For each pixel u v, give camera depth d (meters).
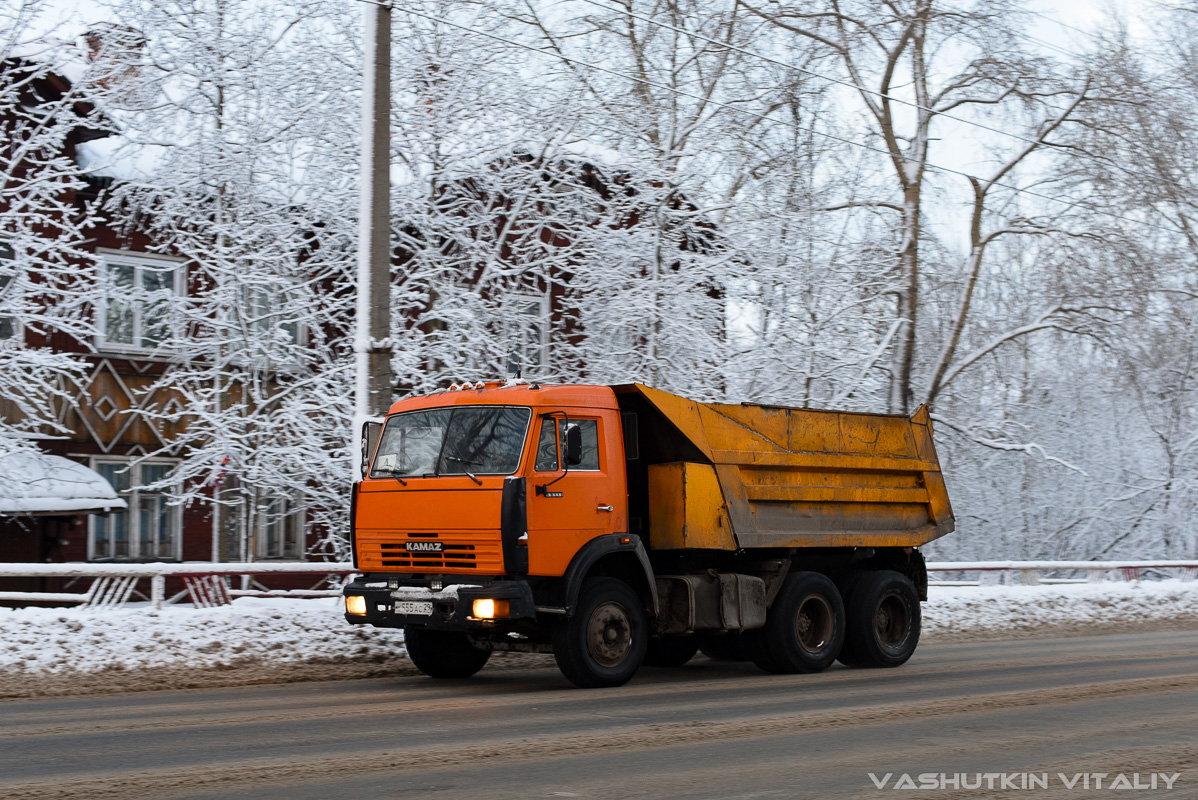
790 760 6.87
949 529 14.63
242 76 17.39
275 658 12.21
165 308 17.88
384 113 12.91
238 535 19.75
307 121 17.50
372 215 12.74
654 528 11.77
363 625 13.02
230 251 16.97
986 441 24.72
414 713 8.85
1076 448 30.33
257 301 17.44
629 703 9.55
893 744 7.45
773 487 12.51
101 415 19.09
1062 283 23.91
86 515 18.80
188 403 18.11
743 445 12.27
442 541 10.51
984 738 7.69
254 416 17.05
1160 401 28.42
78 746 7.23
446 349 17.94
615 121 19.28
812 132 21.31
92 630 12.11
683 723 8.32
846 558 13.72
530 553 10.28
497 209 18.83
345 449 17.52
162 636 12.20
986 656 14.20
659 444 11.85
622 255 19.22
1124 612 20.88
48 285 16.77
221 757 6.85
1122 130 23.05
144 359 19.34
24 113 16.84
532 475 10.41
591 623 10.75
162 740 7.48
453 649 11.84
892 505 14.04
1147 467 30.02
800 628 12.60
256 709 9.06
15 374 16.34
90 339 18.95
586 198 19.34
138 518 19.84
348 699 9.77
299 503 18.33
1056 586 21.62
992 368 28.11
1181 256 25.44
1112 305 23.91
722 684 11.23
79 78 17.30
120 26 17.36
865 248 21.83
